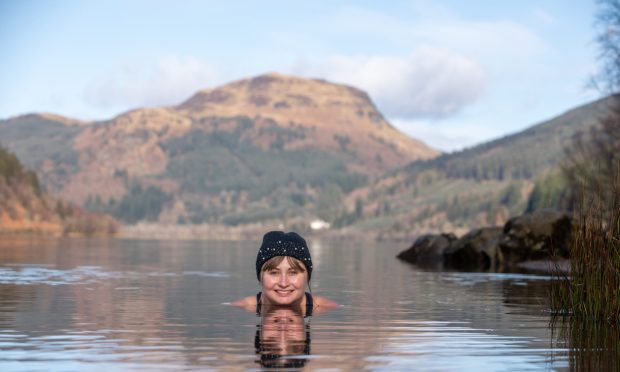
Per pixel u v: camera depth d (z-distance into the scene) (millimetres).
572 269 6918
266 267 7488
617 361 4418
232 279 12359
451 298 8891
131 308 7242
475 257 20281
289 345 4898
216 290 9766
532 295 9375
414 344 5016
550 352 4723
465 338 5324
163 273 14133
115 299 8203
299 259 7457
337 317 6668
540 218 19359
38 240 55906
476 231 20875
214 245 57250
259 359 4336
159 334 5379
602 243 6652
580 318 6652
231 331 5590
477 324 6188
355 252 41344
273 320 6332
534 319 6562
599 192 7652
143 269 15695
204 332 5516
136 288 9977
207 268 16578
